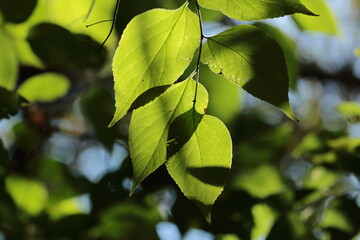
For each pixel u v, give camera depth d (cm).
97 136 128
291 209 128
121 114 93
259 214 130
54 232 129
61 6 115
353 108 137
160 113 94
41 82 127
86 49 113
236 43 93
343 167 130
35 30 112
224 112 121
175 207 126
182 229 126
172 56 93
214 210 126
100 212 129
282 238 125
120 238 129
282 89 93
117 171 128
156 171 129
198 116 94
